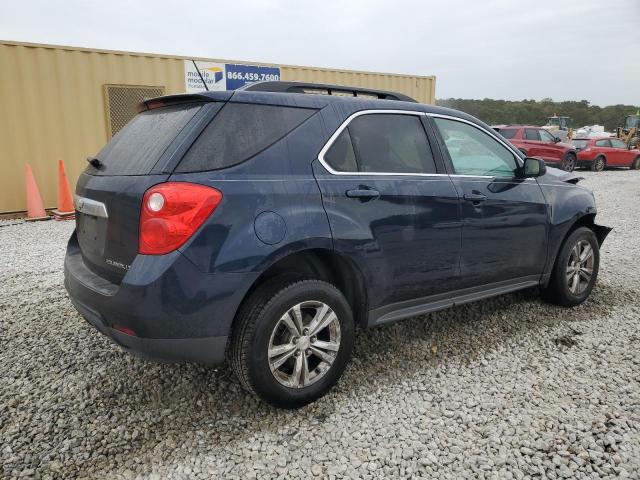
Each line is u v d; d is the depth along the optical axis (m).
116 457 2.32
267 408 2.73
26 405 2.71
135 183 2.38
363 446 2.42
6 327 3.71
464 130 3.62
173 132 2.49
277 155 2.62
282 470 2.25
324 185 2.72
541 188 3.95
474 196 3.40
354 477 2.20
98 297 2.45
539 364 3.25
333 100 2.96
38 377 3.01
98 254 2.66
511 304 4.36
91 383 2.95
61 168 8.08
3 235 6.93
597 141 19.81
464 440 2.46
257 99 2.67
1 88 8.09
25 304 4.20
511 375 3.10
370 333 3.70
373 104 3.13
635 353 3.40
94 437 2.46
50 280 4.88
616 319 4.03
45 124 8.52
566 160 18.27
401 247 3.03
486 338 3.66
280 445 2.42
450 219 3.26
